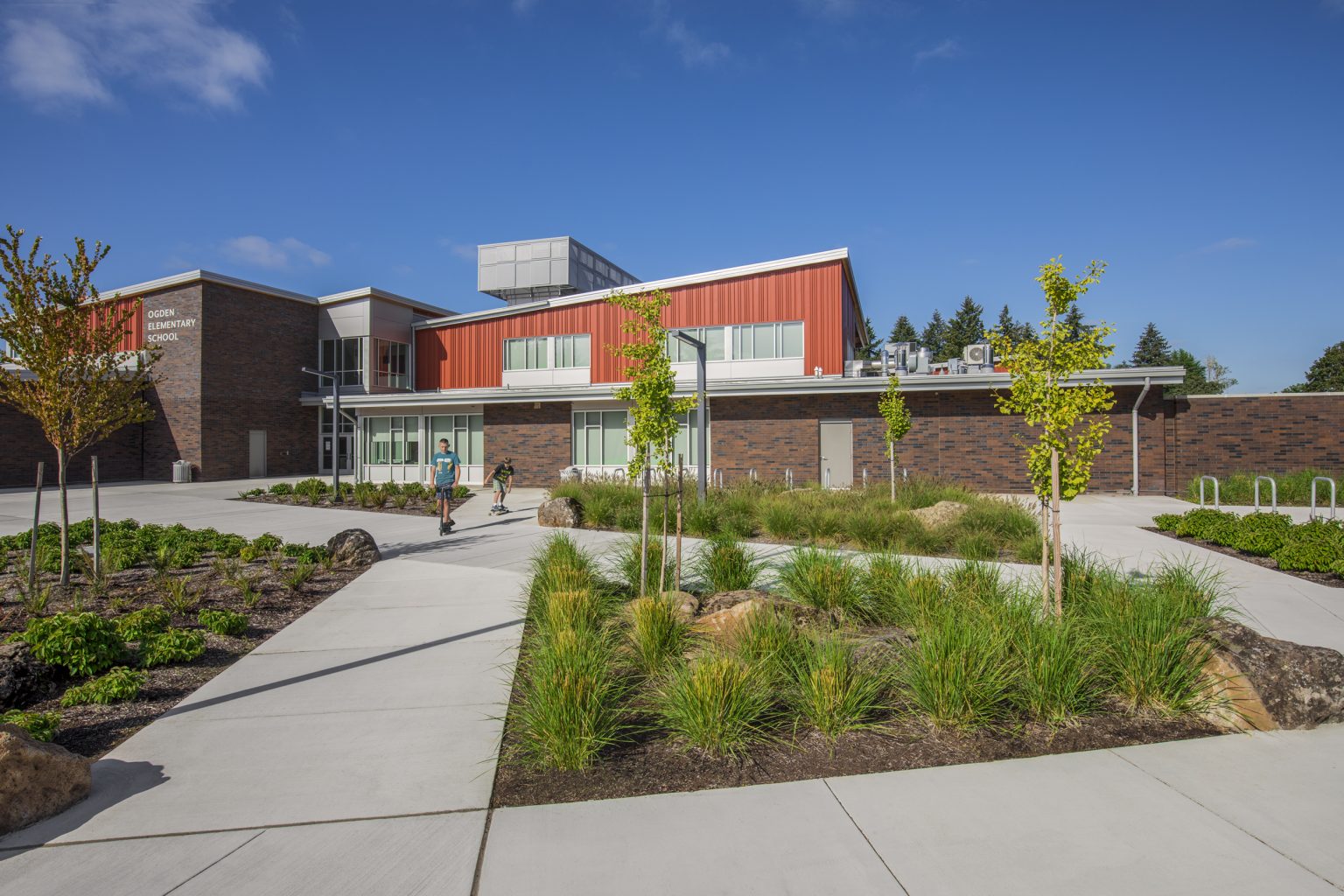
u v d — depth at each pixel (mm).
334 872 2895
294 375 34531
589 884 2789
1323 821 3188
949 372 24391
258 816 3340
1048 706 4293
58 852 3053
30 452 28031
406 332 36375
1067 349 5668
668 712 4145
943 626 4621
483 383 34062
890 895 2691
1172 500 19344
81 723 4492
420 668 5488
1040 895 2676
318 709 4695
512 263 39906
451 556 10766
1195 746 3965
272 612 7289
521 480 26062
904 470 20531
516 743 4098
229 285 31391
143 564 9977
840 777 3662
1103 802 3361
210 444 30578
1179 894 2672
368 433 28562
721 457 23688
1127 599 5293
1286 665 4324
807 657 4699
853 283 30328
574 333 31750
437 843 3102
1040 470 5637
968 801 3395
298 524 15133
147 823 3283
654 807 3393
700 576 7988
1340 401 20156
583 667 4180
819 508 12469
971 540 10141
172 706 4770
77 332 8172
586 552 9992
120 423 8773
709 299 28047
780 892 2725
